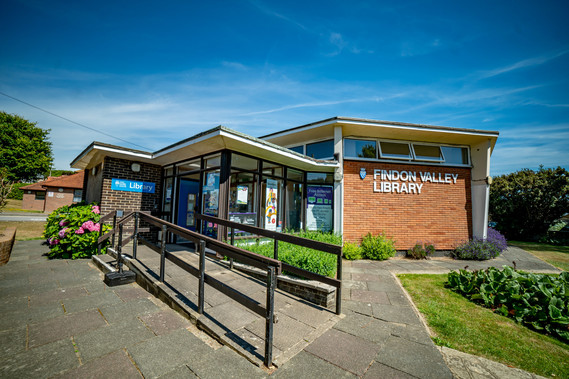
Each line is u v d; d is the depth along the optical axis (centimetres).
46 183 2602
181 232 373
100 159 759
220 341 282
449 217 911
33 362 235
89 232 600
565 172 1395
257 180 702
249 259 276
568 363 275
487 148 895
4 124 2791
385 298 445
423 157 916
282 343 287
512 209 1474
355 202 859
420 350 285
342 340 302
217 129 497
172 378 222
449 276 520
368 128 831
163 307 361
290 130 877
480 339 317
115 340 276
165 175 823
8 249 569
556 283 411
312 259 464
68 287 421
